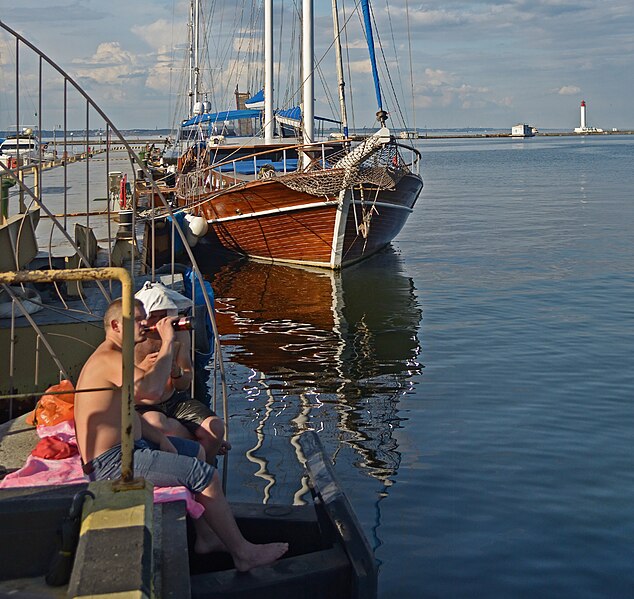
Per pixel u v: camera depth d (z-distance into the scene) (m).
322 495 3.82
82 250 10.93
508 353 10.41
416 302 14.30
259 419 8.01
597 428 7.47
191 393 5.13
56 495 3.20
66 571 3.02
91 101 5.66
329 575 3.46
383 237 20.08
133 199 6.09
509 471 6.48
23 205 8.82
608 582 4.78
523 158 94.94
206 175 20.30
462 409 8.16
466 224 27.89
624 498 5.94
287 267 18.88
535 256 19.73
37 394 3.59
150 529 2.90
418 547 5.23
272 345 11.29
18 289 8.16
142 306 4.21
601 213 30.31
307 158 18.62
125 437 3.21
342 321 12.89
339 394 8.84
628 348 10.48
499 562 5.02
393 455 6.91
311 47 19.22
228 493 6.08
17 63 5.29
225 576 3.53
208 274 18.05
